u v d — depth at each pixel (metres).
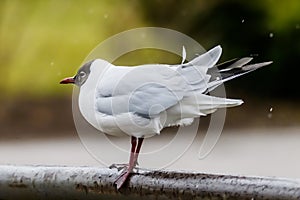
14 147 16.03
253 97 21.14
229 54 21.47
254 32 21.27
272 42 21.27
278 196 3.69
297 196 3.65
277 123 18.95
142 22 21.64
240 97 21.17
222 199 3.85
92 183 4.23
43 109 19.64
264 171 12.55
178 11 21.56
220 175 3.91
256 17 21.27
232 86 21.33
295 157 13.89
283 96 21.27
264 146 15.36
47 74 20.67
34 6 21.64
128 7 21.70
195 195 3.94
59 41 21.17
